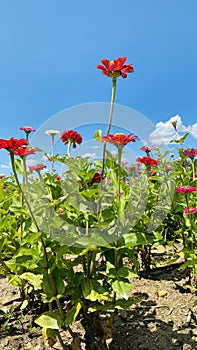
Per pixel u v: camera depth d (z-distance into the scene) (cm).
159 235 74
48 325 61
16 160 68
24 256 64
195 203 108
